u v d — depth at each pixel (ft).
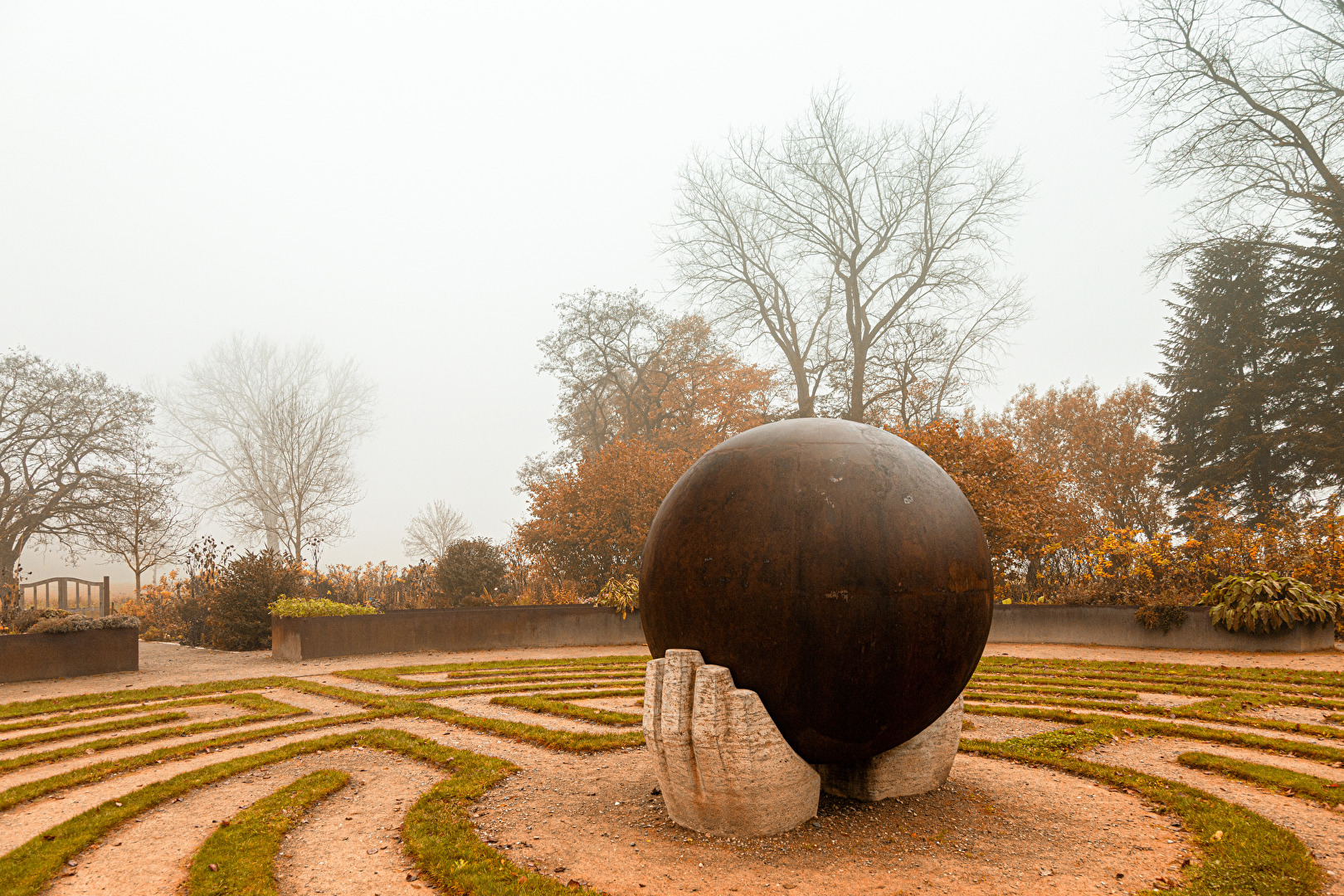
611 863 16.75
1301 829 18.70
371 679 44.57
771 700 17.63
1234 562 64.03
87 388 111.34
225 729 31.68
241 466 165.37
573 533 84.74
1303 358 102.27
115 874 16.61
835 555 16.97
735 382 124.06
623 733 29.22
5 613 57.82
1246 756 25.82
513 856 17.16
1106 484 121.19
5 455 104.78
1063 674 43.27
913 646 17.26
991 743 26.53
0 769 25.45
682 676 18.38
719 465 19.02
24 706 36.96
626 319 140.36
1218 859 16.24
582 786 22.54
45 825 19.77
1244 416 104.73
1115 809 20.07
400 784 23.27
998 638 59.98
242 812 20.26
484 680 43.32
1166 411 115.75
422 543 156.76
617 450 88.43
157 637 76.59
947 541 17.95
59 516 106.93
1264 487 104.47
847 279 120.16
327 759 26.22
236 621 62.80
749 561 17.31
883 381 114.11
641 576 20.22
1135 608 56.08
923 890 15.28
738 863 16.66
